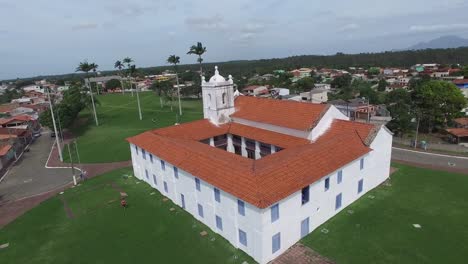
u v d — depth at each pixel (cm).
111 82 18275
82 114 10075
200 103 12094
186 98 13800
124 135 7244
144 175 4328
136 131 7569
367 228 2900
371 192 3656
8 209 3853
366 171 3556
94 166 5272
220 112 4875
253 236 2492
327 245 2683
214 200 2878
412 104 7012
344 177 3212
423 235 2741
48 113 7312
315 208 2892
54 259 2733
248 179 2617
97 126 8475
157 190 4031
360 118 8719
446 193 3531
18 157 6269
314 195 2847
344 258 2497
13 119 8488
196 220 3241
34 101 13775
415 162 4675
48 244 2972
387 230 2847
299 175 2764
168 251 2731
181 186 3416
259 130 4491
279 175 2697
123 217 3378
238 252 2658
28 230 3266
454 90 6712
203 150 3578
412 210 3184
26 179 4922
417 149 5388
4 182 4859
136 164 4481
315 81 18425
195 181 3120
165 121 8594
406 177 4050
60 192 4216
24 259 2769
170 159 3488
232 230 2727
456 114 6856
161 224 3192
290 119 4197
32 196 4216
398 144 5766
